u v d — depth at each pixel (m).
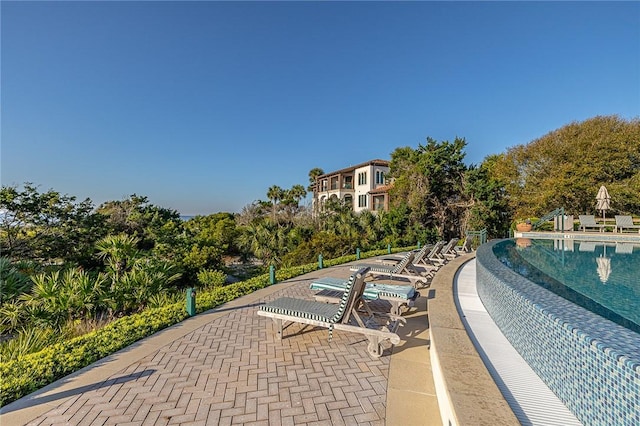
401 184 24.77
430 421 2.61
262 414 2.75
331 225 20.36
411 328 4.83
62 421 2.65
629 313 4.66
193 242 14.41
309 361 3.78
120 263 8.75
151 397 3.03
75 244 13.38
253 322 5.24
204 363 3.74
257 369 3.58
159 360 3.82
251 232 20.30
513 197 24.06
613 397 1.77
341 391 3.11
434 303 4.49
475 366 2.50
